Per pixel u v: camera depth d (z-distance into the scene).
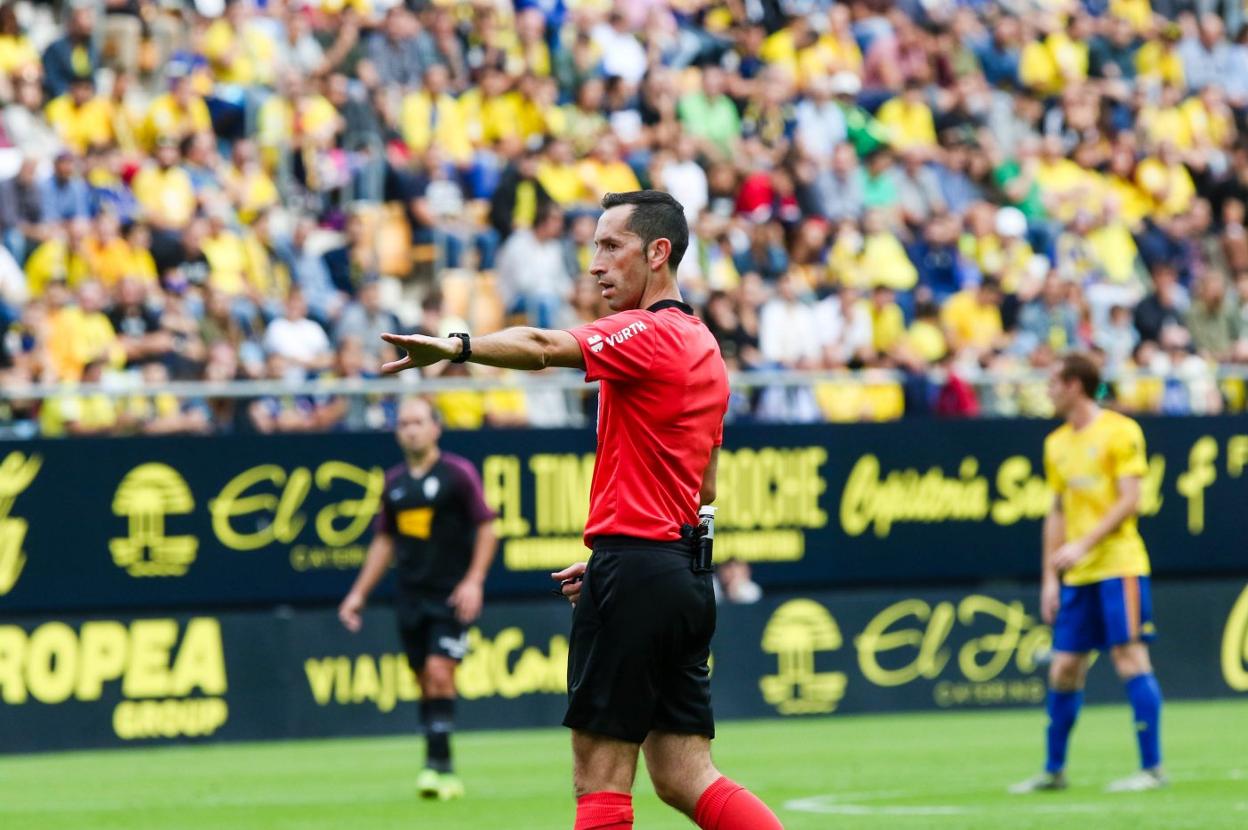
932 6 87.06
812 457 62.34
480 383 58.28
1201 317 73.94
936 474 63.47
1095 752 49.09
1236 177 85.12
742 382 61.56
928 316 69.31
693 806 20.31
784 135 77.81
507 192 67.81
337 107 69.69
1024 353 70.12
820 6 84.69
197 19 70.56
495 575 59.22
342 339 60.84
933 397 64.81
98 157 64.00
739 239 70.25
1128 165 82.56
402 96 71.44
